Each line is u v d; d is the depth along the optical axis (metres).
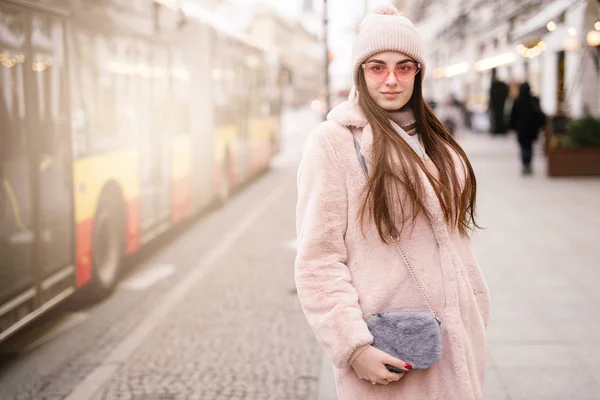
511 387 4.47
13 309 5.09
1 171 4.98
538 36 20.28
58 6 6.04
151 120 8.80
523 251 8.44
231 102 14.09
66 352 5.55
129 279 7.93
